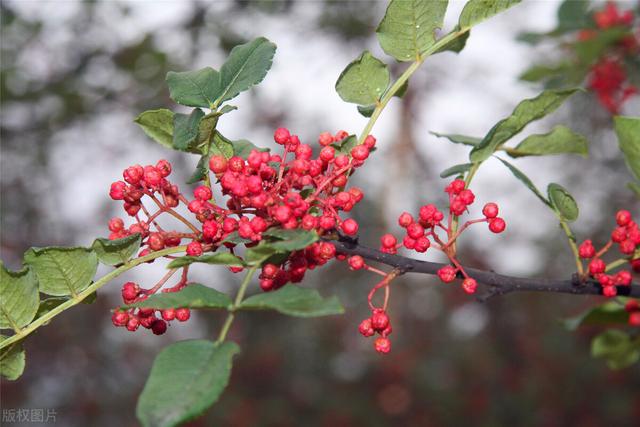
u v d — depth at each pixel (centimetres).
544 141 313
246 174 249
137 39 775
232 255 209
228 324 197
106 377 1143
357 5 876
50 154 898
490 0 263
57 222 997
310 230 226
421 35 272
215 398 174
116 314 242
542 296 1290
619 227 278
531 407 1175
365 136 269
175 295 198
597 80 521
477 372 1238
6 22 774
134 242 242
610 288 276
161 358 185
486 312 1313
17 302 230
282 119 1019
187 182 255
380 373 1245
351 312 1355
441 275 261
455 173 285
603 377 1170
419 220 263
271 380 1206
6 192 946
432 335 1342
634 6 514
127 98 811
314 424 1180
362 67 272
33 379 1088
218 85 259
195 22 758
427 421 1198
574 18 506
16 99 771
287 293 198
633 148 288
